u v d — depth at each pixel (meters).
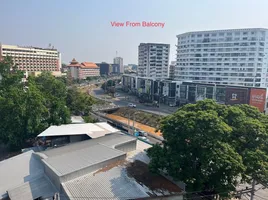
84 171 21.28
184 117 21.53
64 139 33.31
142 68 131.88
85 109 58.41
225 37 88.62
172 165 19.27
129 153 28.42
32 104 35.59
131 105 79.31
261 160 18.98
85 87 137.62
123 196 18.12
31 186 20.73
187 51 99.62
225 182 20.05
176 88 83.12
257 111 26.62
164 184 20.42
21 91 38.88
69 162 22.50
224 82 90.69
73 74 183.00
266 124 23.27
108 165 23.50
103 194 18.25
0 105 35.06
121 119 64.12
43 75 62.00
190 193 20.98
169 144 21.91
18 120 34.28
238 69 87.12
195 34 95.81
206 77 95.06
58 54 153.75
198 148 20.30
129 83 121.00
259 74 84.81
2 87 45.56
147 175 21.77
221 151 18.84
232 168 17.78
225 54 89.31
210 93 71.50
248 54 84.50
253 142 21.36
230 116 24.08
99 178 20.75
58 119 39.38
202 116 20.27
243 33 84.81
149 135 47.06
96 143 28.81
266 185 19.50
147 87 98.62
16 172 23.22
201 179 19.64
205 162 19.16
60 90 56.97
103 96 105.44
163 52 127.94
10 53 117.56
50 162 22.55
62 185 19.31
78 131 33.34
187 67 100.62
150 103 87.62
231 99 66.00
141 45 130.62
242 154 20.55
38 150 31.95
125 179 20.72
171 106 81.81
